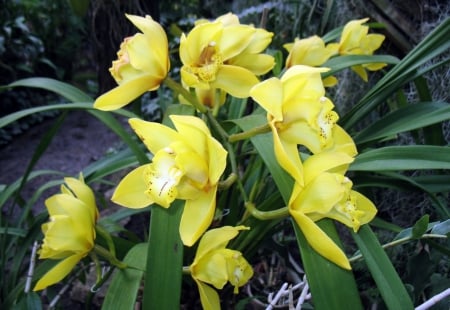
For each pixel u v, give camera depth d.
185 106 0.40
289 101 0.29
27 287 0.38
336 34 0.52
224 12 1.04
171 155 0.28
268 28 0.78
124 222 0.68
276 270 0.52
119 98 0.33
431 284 0.37
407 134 0.54
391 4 0.54
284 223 0.44
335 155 0.27
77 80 1.79
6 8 1.44
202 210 0.29
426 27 0.51
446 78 0.49
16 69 1.41
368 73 0.59
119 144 1.11
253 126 0.35
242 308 0.42
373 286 0.45
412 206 0.51
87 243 0.30
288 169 0.27
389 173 0.39
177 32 0.65
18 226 0.47
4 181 0.98
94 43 0.98
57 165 1.06
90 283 0.53
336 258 0.26
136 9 0.86
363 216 0.30
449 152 0.32
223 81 0.36
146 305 0.27
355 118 0.43
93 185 0.83
